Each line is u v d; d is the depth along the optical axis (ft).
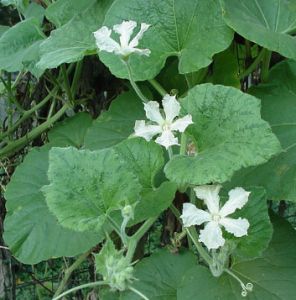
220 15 2.25
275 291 2.05
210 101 1.90
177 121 1.87
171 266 2.31
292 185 2.14
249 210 2.02
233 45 2.69
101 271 1.81
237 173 2.20
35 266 4.40
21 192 2.71
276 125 2.35
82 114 3.14
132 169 2.00
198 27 2.28
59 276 3.77
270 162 2.20
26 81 3.60
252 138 1.81
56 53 2.45
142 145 2.02
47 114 3.58
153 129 1.89
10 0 3.23
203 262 2.53
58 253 2.42
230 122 1.87
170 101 1.88
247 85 2.80
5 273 3.86
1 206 3.70
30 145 3.62
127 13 2.31
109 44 1.95
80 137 3.08
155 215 2.05
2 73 3.80
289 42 2.17
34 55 2.72
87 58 3.15
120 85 3.14
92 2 2.70
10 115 3.51
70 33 2.56
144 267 2.32
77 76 3.13
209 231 1.80
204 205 2.37
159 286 2.26
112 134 2.68
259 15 2.42
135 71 2.27
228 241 1.97
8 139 3.52
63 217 1.82
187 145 2.06
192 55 2.24
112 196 1.86
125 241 1.84
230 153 1.81
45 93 3.54
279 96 2.41
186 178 1.78
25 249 2.49
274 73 2.46
